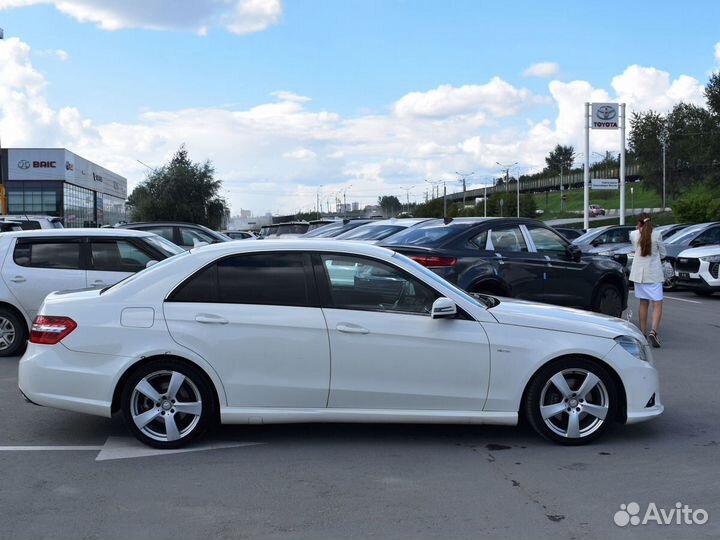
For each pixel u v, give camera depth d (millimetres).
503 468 5309
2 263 9492
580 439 5801
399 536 4152
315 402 5629
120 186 108312
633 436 6105
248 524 4312
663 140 81625
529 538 4133
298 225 24812
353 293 5738
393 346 5617
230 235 33906
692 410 6941
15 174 67438
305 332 5590
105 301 5691
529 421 5809
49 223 20250
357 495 4773
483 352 5668
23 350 9648
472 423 5727
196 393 5633
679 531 4234
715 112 74250
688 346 10422
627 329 5992
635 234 10484
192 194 61469
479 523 4336
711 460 5504
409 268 5836
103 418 6629
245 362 5582
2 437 6055
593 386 5797
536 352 5699
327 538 4125
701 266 16312
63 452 5652
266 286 5707
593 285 10812
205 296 5676
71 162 71188
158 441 5641
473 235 9961
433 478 5094
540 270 10227
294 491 4844
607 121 44469
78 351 5570
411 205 140250
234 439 5965
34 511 4508
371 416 5637
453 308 5609
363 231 13961
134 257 9812
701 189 77250
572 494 4805
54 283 9492
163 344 5551
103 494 4785
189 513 4477
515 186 142125
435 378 5656
